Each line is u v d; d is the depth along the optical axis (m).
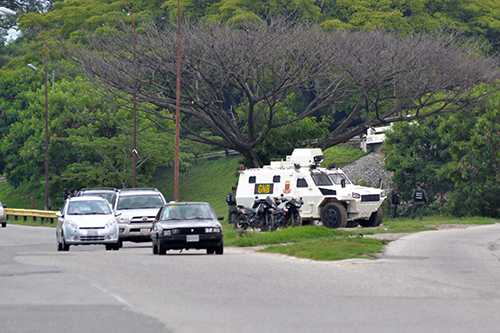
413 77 141.88
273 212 103.62
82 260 61.19
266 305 35.88
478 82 138.12
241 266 54.53
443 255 62.47
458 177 143.00
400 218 132.62
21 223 167.25
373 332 28.97
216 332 29.00
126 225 88.00
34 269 53.59
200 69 135.62
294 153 119.31
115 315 33.06
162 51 135.75
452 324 30.73
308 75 141.38
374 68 136.50
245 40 132.88
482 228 104.94
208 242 66.75
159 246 66.62
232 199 129.75
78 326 30.38
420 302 36.88
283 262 57.78
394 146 155.50
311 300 37.50
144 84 158.12
